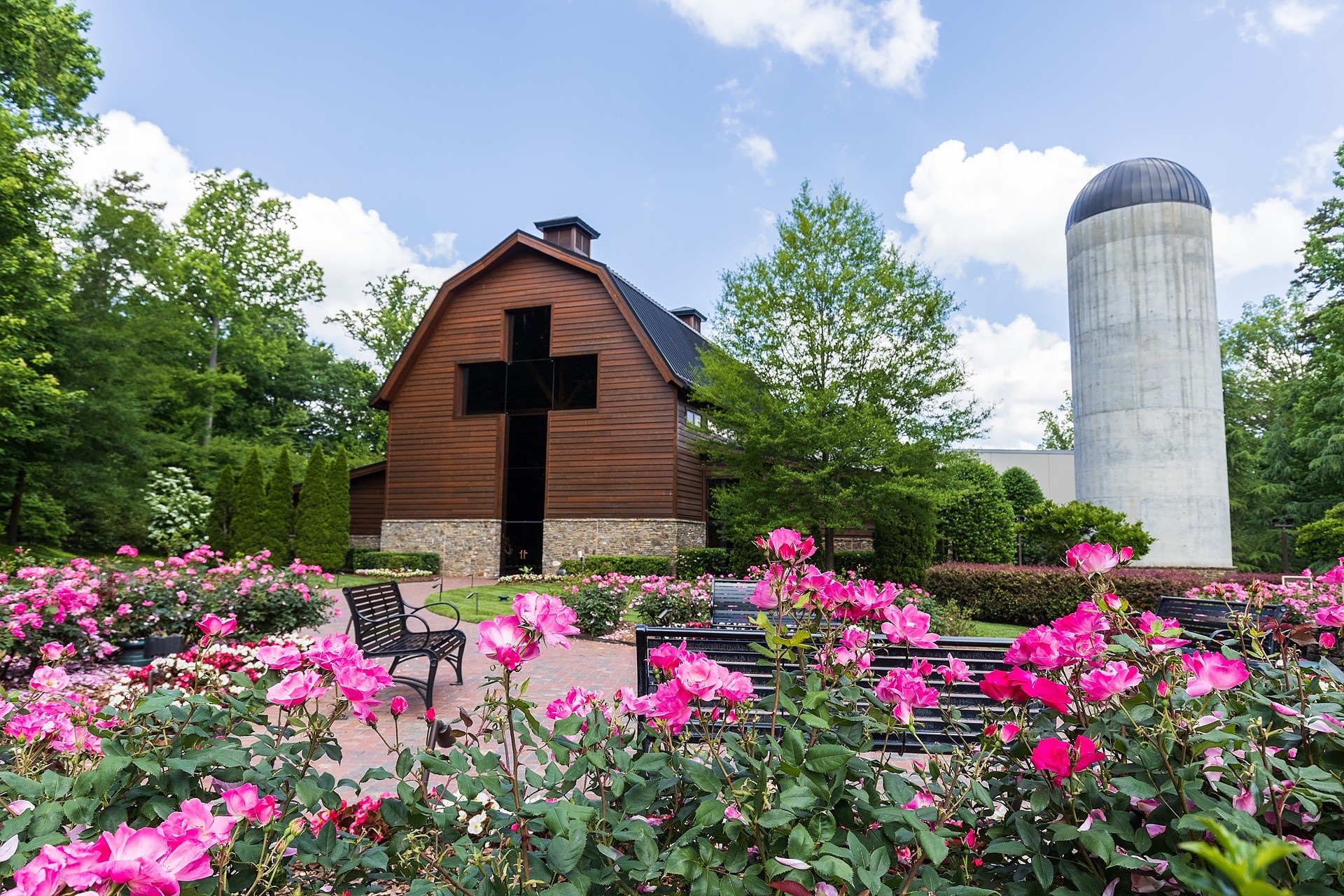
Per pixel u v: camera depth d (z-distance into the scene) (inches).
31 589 232.2
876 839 57.4
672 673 68.4
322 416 1397.6
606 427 715.4
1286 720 58.9
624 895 55.3
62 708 77.5
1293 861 47.0
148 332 837.2
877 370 550.9
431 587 644.1
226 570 315.0
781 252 560.7
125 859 38.0
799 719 61.7
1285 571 931.3
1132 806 57.3
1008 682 60.1
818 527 589.3
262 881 55.6
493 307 770.2
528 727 70.2
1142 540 605.6
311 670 63.5
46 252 610.2
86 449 730.8
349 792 144.2
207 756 57.4
